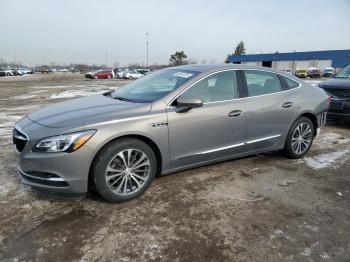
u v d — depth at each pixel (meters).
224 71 4.18
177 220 3.15
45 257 2.60
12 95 15.90
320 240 2.84
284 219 3.19
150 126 3.48
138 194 3.58
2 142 5.83
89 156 3.17
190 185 3.94
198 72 4.07
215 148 4.05
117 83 29.34
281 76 4.79
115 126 3.29
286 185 3.99
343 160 4.96
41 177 3.18
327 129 7.20
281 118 4.59
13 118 8.61
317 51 60.53
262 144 4.51
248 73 4.40
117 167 3.39
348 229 3.02
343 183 4.08
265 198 3.63
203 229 3.00
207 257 2.61
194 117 3.78
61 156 3.08
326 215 3.28
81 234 2.91
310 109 4.90
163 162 3.70
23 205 3.42
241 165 4.66
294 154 4.92
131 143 3.40
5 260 2.55
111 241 2.81
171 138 3.66
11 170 4.39
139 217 3.19
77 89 20.52
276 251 2.69
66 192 3.19
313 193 3.78
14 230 2.96
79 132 3.14
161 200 3.55
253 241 2.82
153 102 3.65
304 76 47.22
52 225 3.05
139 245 2.75
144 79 4.67
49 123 3.28
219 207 3.41
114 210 3.33
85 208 3.37
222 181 4.07
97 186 3.29
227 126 4.06
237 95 4.21
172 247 2.73
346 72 7.95
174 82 4.01
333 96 7.00
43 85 25.59
